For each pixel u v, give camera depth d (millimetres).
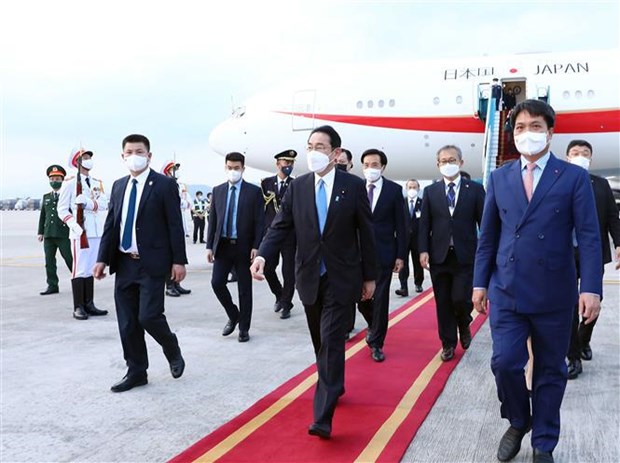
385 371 3979
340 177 3006
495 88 11977
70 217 6016
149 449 2691
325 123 13656
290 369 4047
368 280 3066
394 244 4434
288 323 5773
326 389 2791
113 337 5188
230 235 4957
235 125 14742
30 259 13094
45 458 2596
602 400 3307
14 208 72688
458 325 4535
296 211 3000
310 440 2758
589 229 2336
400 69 13594
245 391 3561
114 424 3023
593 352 4402
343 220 2910
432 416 3104
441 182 4266
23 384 3752
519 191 2451
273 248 3088
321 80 14016
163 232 3662
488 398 3389
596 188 3852
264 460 2533
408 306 6602
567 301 2398
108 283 8961
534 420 2482
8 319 6066
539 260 2373
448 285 4270
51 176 7672
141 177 3654
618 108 12047
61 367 4172
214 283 5008
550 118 2373
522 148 2393
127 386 3611
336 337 2875
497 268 2539
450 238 4125
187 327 5570
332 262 2900
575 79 12297
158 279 3637
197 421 3057
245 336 4957
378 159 4371
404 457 2572
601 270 2328
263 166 14914
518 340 2430
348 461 2516
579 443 2686
